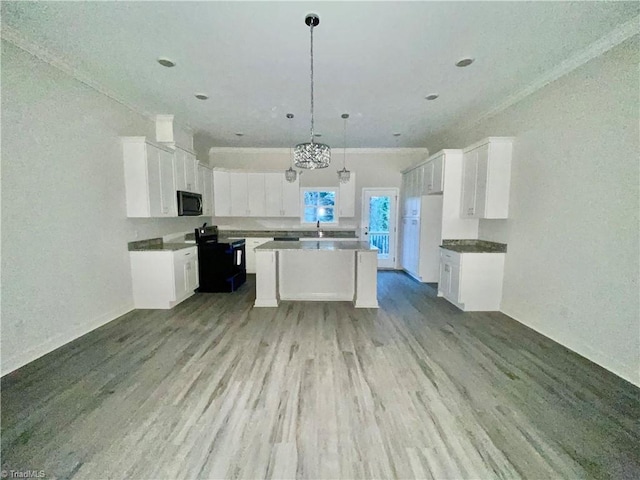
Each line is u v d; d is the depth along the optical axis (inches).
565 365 102.0
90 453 64.2
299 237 257.3
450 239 184.5
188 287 176.9
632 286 91.7
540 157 129.0
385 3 79.4
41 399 82.2
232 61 110.0
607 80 98.6
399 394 85.7
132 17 85.1
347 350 112.8
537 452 65.1
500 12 82.8
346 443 67.6
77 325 122.3
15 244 97.1
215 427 72.2
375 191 267.0
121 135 147.5
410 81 127.0
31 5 79.7
